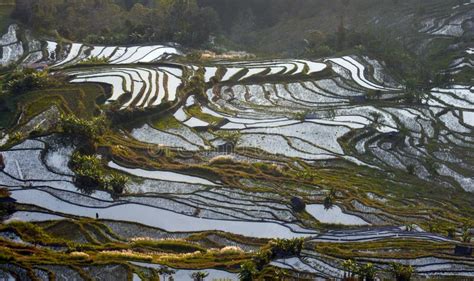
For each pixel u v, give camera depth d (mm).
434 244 41156
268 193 48000
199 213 44594
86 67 76688
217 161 53406
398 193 51219
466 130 66375
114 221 43062
